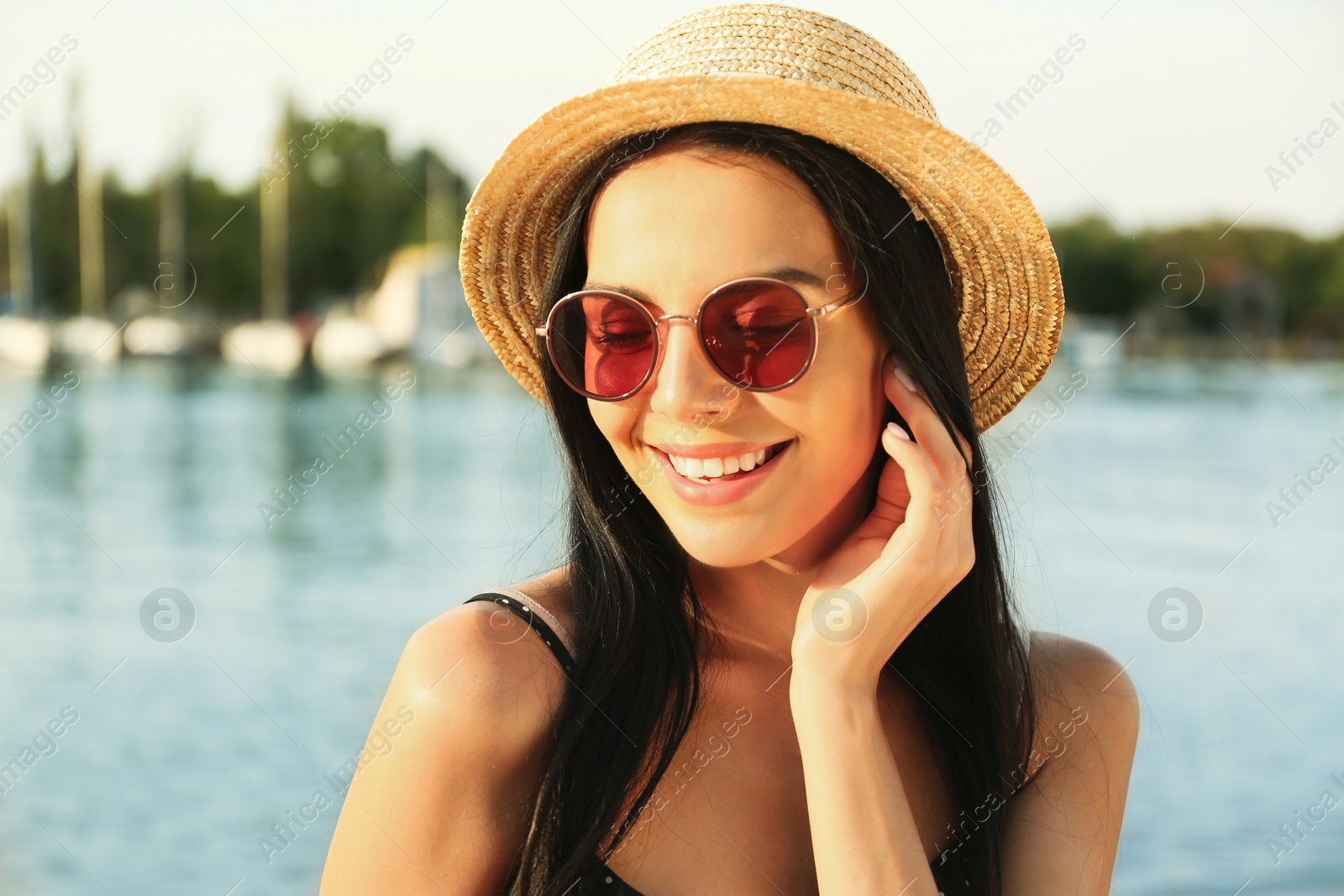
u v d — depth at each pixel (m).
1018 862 2.34
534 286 2.43
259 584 12.90
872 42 2.21
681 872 2.07
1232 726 8.01
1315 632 10.57
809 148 1.98
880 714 2.32
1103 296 55.03
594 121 2.08
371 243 59.44
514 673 2.04
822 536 2.26
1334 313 56.34
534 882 2.00
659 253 1.96
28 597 12.24
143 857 6.16
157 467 22.62
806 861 2.13
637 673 2.11
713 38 2.15
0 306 48.78
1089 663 2.53
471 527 16.11
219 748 7.79
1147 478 20.80
